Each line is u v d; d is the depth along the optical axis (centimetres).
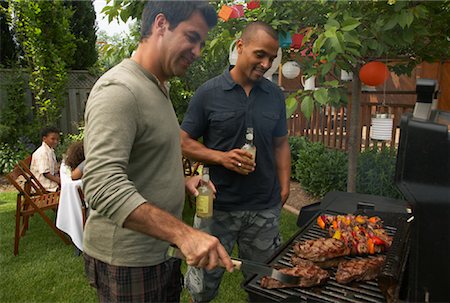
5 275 343
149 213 112
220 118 224
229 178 229
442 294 110
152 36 132
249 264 138
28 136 786
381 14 284
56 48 788
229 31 298
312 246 170
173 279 169
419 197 112
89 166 114
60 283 330
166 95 144
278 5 293
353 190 364
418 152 111
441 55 354
